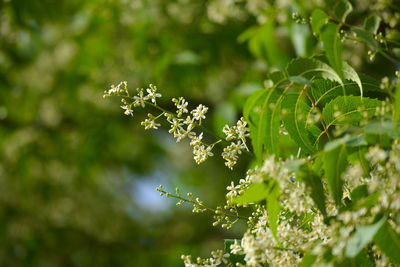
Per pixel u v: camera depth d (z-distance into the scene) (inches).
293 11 140.6
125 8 234.4
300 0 127.0
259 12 163.8
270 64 175.8
